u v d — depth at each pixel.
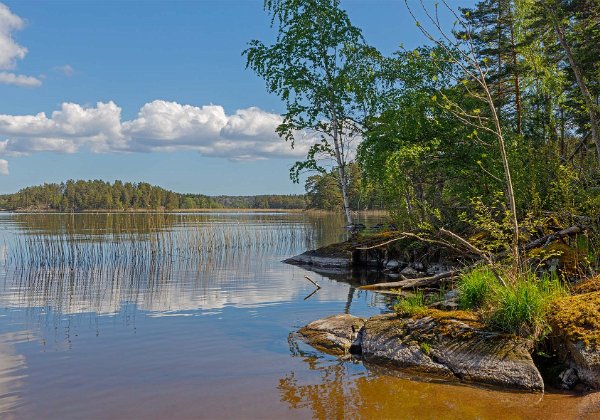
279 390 6.09
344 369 6.96
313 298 12.44
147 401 5.71
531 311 6.88
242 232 36.41
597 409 5.38
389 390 6.12
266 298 12.52
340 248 20.58
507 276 7.81
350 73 21.19
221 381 6.41
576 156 18.81
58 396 5.86
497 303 7.52
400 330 7.60
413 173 18.50
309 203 95.81
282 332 8.97
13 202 126.31
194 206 144.50
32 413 5.36
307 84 21.75
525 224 9.75
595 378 5.93
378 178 17.27
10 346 8.03
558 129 20.83
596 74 18.72
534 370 6.17
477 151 15.52
